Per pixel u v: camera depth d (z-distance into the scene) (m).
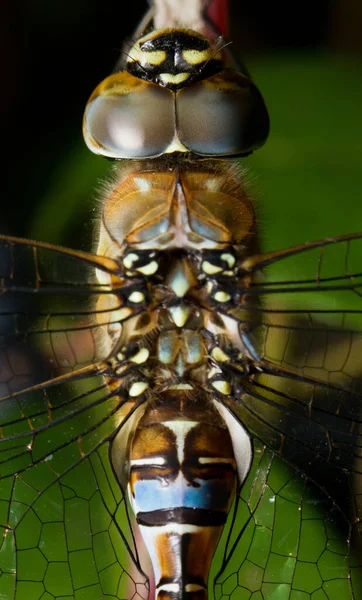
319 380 0.13
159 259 0.12
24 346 0.13
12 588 0.13
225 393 0.13
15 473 0.13
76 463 0.13
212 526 0.12
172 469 0.12
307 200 0.15
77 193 0.15
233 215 0.13
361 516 0.13
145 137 0.13
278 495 0.13
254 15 0.16
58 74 0.16
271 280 0.13
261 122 0.13
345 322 0.13
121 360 0.13
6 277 0.12
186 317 0.12
